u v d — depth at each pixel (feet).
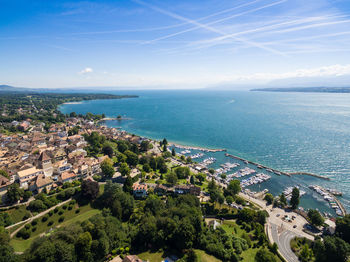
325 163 641.40
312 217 362.33
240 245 296.71
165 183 500.74
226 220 378.32
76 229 272.31
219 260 271.49
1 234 265.75
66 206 380.17
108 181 419.33
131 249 282.15
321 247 276.62
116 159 647.56
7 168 502.38
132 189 440.04
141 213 361.30
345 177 561.02
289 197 477.77
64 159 589.73
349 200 466.29
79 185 458.91
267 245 312.71
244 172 601.21
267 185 534.78
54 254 229.86
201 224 310.45
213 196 422.82
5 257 225.56
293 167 629.51
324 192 492.54
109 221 310.04
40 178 430.61
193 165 645.51
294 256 296.71
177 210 340.18
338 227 321.93
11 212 347.77
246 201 446.19
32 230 321.93
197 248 291.38
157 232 295.28
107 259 262.06
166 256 271.08
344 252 260.62
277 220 385.50
